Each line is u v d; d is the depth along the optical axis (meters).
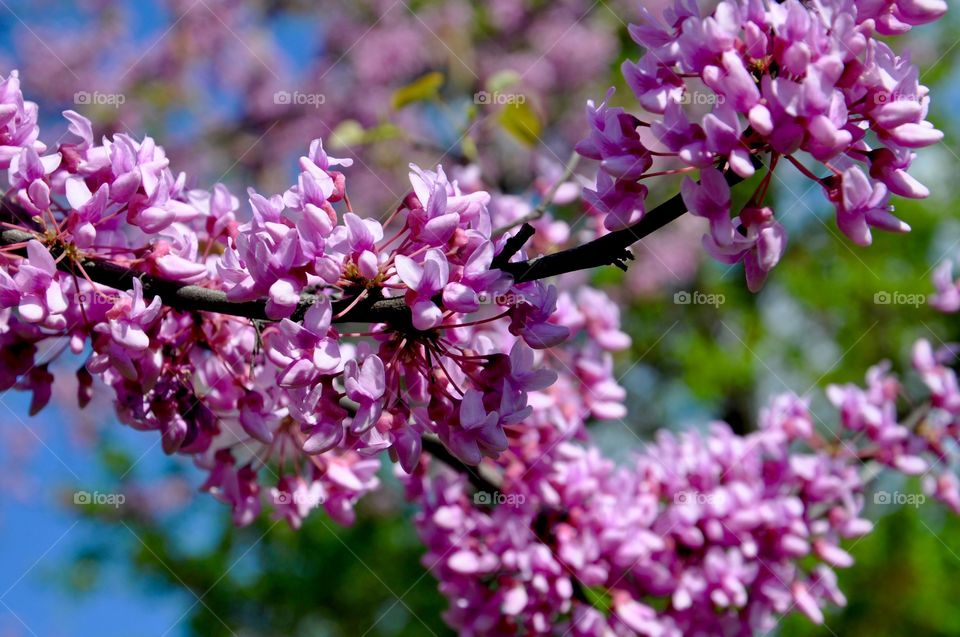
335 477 2.52
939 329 8.88
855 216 1.66
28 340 2.05
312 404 1.73
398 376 1.80
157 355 1.98
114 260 1.94
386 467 6.93
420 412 1.89
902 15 1.64
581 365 3.13
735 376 8.89
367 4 9.02
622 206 1.69
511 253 1.76
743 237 1.62
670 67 1.66
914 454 3.60
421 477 3.04
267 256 1.69
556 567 2.84
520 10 9.12
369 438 1.75
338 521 2.60
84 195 1.83
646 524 3.08
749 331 9.35
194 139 9.08
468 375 1.82
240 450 2.70
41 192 1.81
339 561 7.50
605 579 2.90
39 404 2.21
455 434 1.78
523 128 3.96
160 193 1.89
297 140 9.05
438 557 2.99
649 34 1.68
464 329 2.09
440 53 8.69
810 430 3.57
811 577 3.34
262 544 7.78
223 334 2.17
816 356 9.40
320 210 1.71
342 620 7.55
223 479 2.46
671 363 9.43
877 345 9.05
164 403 2.08
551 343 1.78
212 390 2.19
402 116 8.03
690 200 1.61
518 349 1.80
